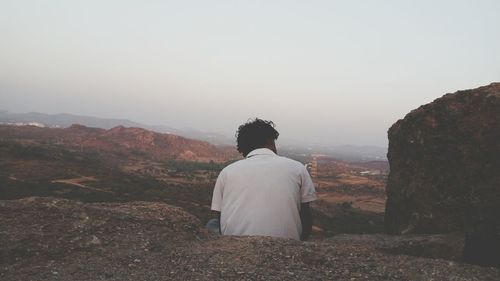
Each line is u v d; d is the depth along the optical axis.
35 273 2.75
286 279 2.84
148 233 3.49
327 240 5.00
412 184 5.86
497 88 4.89
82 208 3.69
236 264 3.05
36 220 3.38
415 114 5.88
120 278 2.76
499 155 4.45
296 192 3.66
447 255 3.89
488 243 4.02
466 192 4.76
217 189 3.83
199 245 3.45
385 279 2.92
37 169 85.75
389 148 6.72
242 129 3.95
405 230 5.79
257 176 3.64
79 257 3.01
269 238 3.47
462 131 4.96
